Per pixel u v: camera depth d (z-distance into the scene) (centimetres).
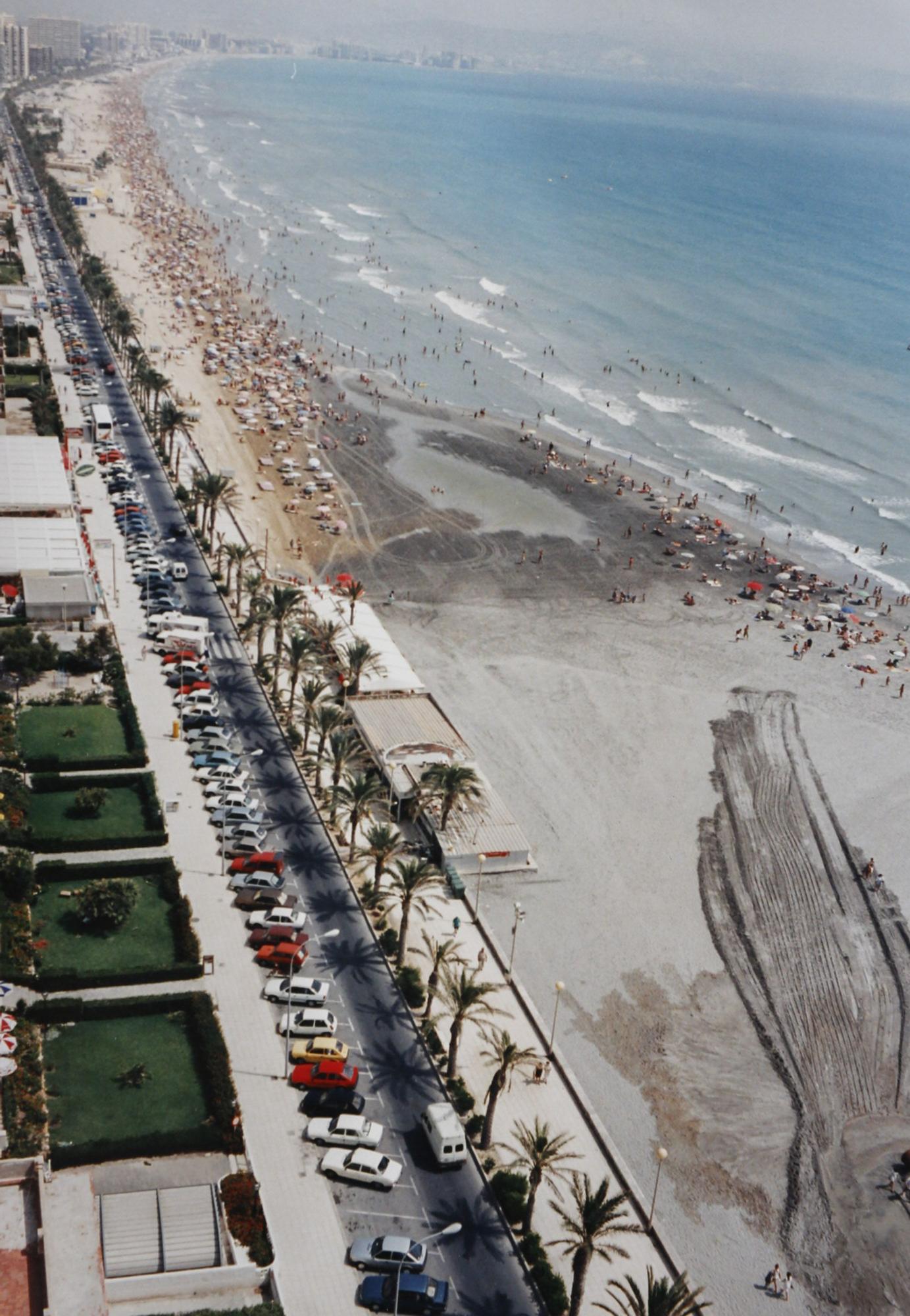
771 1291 6869
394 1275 6278
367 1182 6925
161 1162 6806
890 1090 8569
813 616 16488
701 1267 6950
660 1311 5559
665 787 12119
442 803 10812
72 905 9050
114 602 14300
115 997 8094
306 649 12012
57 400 19975
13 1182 5950
